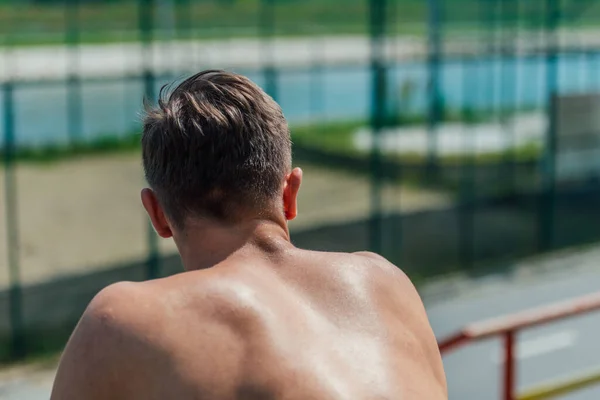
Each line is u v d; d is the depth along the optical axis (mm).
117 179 20594
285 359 1272
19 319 10516
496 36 22438
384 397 1279
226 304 1316
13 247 10906
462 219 16141
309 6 37562
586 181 17078
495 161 21094
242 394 1244
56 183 20016
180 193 1456
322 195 18766
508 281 12828
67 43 32344
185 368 1259
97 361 1288
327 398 1244
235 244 1445
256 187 1456
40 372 9422
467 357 9188
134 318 1298
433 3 18391
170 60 20547
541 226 14773
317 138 24984
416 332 1445
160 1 22750
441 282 12750
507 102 25781
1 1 32625
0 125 25375
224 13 35906
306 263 1448
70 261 13562
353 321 1381
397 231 15023
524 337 9836
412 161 21766
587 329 10102
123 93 28391
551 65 16344
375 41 13797
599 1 26297
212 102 1457
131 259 13680
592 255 14203
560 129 16484
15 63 29703
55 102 28047
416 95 24562
